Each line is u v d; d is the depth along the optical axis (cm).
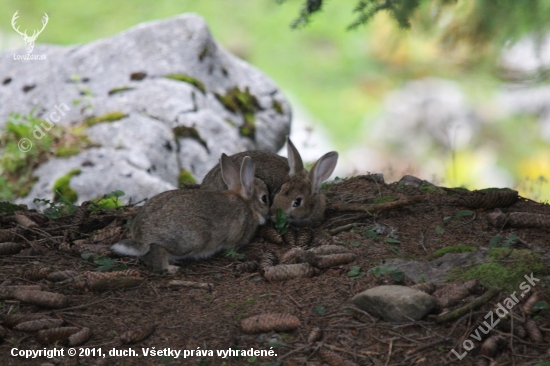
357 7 1152
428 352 788
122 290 933
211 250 1051
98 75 1858
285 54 3083
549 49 1144
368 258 989
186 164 1700
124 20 3139
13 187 1599
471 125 2542
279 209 1129
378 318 843
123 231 1112
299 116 2847
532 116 2472
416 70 2555
